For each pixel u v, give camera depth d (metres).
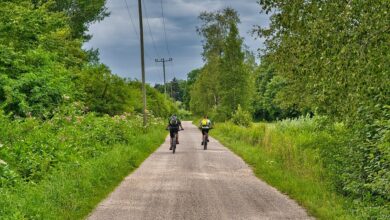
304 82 11.95
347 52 6.27
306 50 7.18
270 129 25.31
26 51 21.12
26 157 11.10
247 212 8.40
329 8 6.46
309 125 23.42
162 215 8.12
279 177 12.31
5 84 17.38
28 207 7.38
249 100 49.16
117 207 8.80
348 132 10.47
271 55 13.34
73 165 11.72
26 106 16.94
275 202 9.39
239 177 13.23
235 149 22.72
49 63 20.92
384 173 7.92
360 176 9.39
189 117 131.00
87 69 33.06
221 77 48.28
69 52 31.73
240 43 47.88
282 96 15.44
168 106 82.88
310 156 13.91
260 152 19.08
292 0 7.55
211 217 7.98
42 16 23.69
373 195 9.33
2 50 18.70
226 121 44.25
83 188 9.78
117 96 33.00
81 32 42.72
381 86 6.75
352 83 6.62
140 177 13.01
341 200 9.02
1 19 21.50
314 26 6.59
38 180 10.36
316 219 7.86
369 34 6.17
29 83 18.08
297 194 9.88
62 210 7.95
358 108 8.22
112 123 20.97
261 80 89.88
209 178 12.95
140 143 21.52
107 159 13.66
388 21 5.96
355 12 6.12
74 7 41.06
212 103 62.56
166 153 21.03
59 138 13.66
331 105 9.98
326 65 6.71
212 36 55.56
